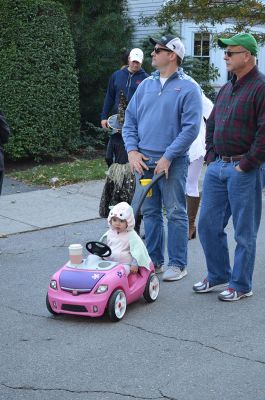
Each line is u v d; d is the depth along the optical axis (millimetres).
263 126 5809
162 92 6637
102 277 5684
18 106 13320
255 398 4355
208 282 6586
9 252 8148
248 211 6152
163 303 6285
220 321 5801
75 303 5664
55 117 13984
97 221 9844
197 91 6566
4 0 12922
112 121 8484
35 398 4367
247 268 6324
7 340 5379
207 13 15008
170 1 15711
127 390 4469
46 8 13477
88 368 4828
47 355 5066
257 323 5758
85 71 15852
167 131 6633
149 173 6797
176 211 6816
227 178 6156
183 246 6992
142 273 6180
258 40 15617
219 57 19109
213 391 4453
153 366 4859
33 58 13375
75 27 15914
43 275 7195
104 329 5605
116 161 8500
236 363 4906
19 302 6324
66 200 11000
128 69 8984
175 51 6508
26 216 9977
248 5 14656
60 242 8656
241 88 6012
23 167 13766
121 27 16141
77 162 14133
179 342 5316
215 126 6246
